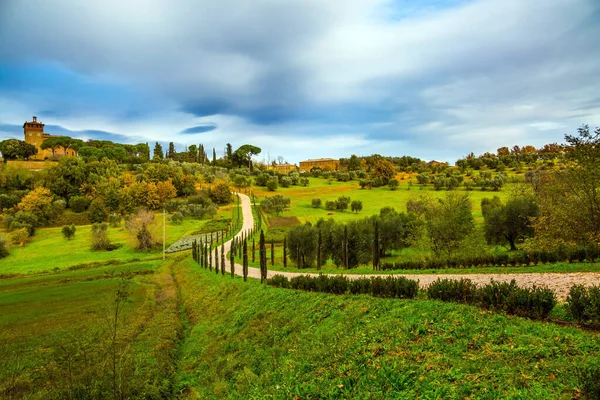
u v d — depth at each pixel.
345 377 11.12
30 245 85.62
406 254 59.03
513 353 9.48
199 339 23.94
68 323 28.61
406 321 13.45
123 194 115.38
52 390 15.50
